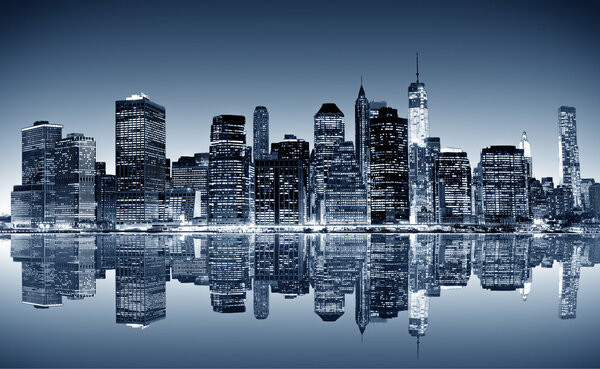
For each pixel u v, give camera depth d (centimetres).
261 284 9325
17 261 14900
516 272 11150
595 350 4566
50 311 6512
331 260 15212
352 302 7175
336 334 5278
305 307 6812
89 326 5641
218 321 5903
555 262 14062
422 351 4606
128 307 6769
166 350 4684
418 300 7269
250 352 4625
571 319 5862
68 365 4241
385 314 6253
